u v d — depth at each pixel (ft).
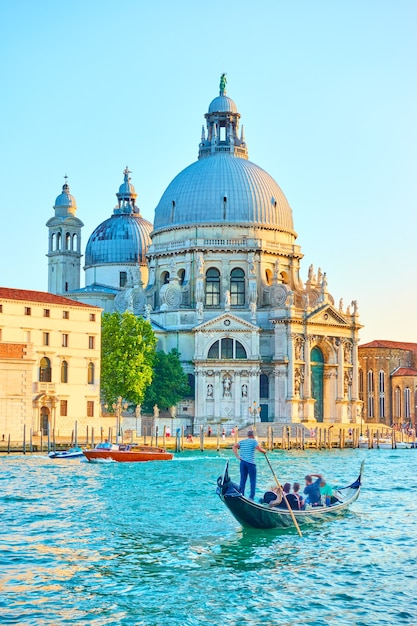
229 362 527.40
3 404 394.93
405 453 446.19
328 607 124.98
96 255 634.43
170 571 143.84
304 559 152.87
